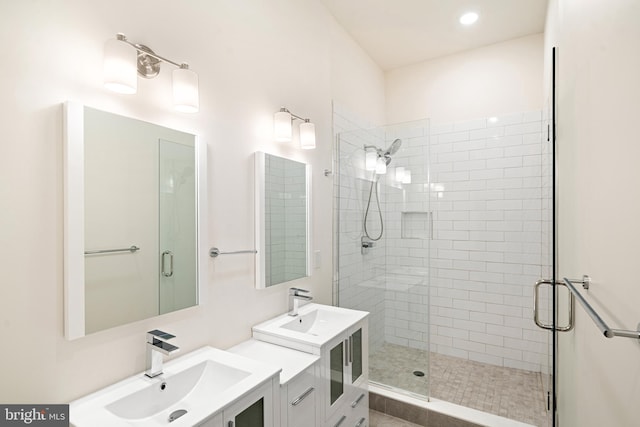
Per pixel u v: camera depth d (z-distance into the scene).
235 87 1.79
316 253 2.53
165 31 1.43
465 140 3.34
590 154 1.04
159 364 1.29
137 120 1.31
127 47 1.16
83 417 1.02
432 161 3.48
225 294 1.71
